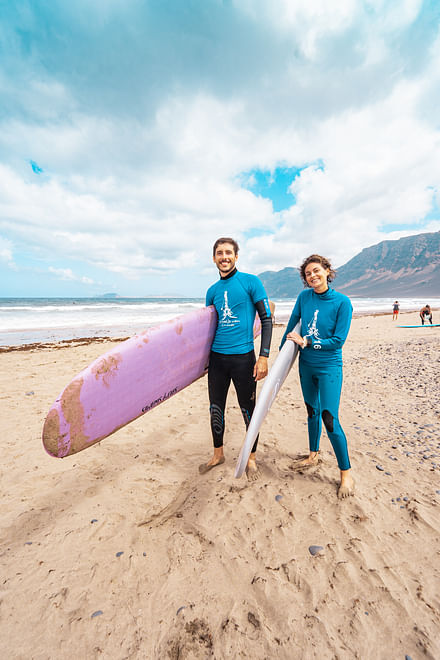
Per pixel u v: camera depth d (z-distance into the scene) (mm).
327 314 1968
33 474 2342
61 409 1648
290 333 2053
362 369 5660
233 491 2086
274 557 1539
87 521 1826
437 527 1694
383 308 44031
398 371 5320
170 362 2139
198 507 1941
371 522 1749
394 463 2389
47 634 1202
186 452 2682
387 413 3471
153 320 18438
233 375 2146
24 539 1690
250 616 1255
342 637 1160
